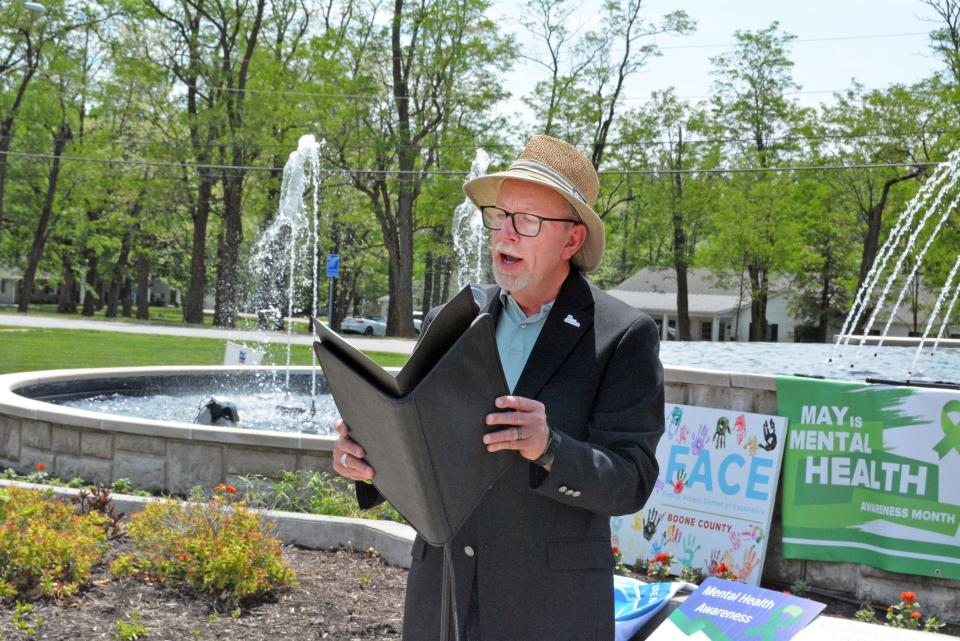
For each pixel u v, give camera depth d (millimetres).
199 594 4062
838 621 2975
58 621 3693
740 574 4820
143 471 6844
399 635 3756
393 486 1916
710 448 5039
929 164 31781
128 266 54438
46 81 41062
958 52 33531
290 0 40375
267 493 6375
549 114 39000
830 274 46062
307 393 11930
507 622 2096
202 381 12000
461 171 37406
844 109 36656
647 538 5168
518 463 2107
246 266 39812
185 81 39156
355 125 37656
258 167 36844
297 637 3680
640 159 40406
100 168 41469
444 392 1734
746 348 14281
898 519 4465
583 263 2322
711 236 41406
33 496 4695
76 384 10453
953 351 13188
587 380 2137
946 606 4398
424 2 37750
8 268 56938
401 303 39344
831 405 4719
